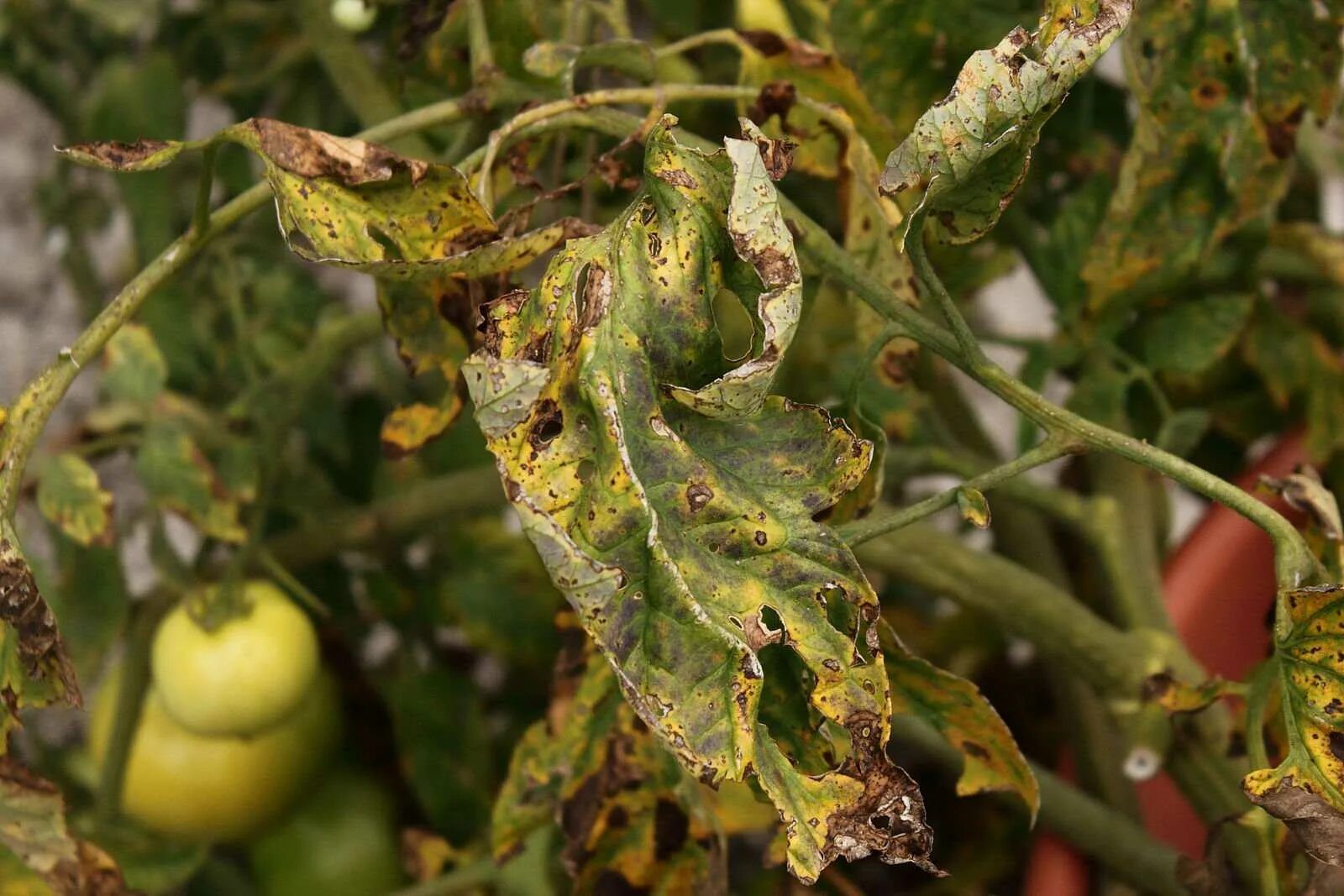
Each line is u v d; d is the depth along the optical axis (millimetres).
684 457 638
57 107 976
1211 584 827
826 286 858
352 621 912
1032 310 1142
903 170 643
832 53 775
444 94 828
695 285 643
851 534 669
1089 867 791
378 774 900
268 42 941
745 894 892
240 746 841
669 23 870
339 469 944
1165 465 665
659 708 627
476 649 938
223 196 937
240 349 883
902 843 641
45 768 915
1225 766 766
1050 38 647
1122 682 778
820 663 640
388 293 698
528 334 646
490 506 851
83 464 811
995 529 870
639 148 742
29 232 1116
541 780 727
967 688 686
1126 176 774
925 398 832
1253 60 766
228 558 885
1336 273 833
